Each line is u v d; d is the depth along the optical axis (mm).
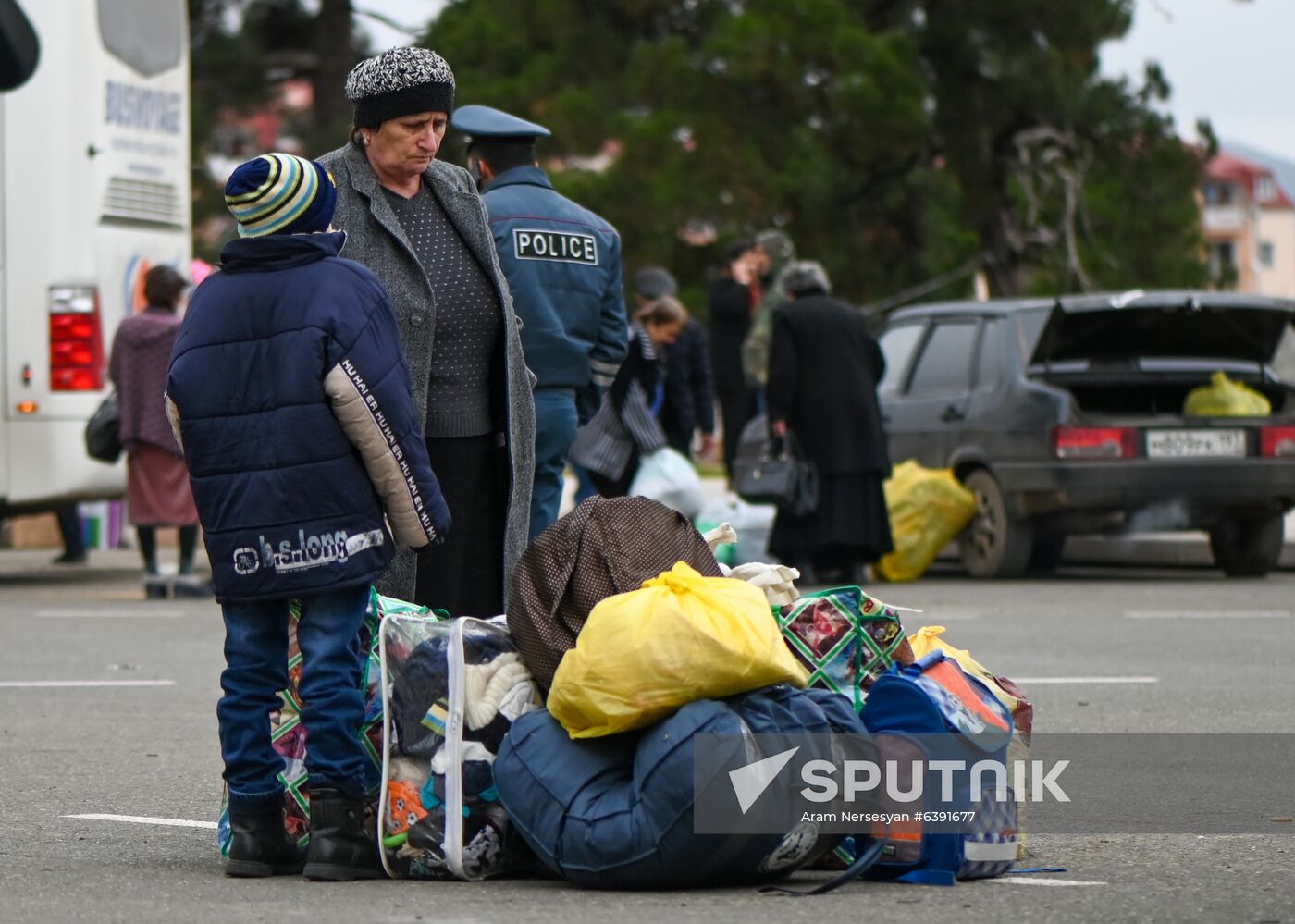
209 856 14469
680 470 33562
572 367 18641
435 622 13703
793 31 81000
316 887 13266
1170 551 41656
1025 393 37062
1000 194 91312
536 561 13898
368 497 13320
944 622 30688
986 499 38094
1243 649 27266
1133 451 36281
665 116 81188
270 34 107250
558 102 82500
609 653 12906
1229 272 94188
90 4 38188
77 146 37812
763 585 14195
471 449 16531
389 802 13500
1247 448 36656
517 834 13531
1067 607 32938
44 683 24469
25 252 37406
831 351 35281
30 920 12180
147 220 39844
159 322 35094
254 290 13391
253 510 13219
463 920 12109
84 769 18406
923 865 13289
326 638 13414
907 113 81375
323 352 13188
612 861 12852
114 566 43812
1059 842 14891
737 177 80812
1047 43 89625
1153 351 37531
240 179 13422
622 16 88750
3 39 23531
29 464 37344
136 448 35344
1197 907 12500
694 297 81125
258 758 13578
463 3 91062
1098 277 89562
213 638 29188
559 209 18797
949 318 39594
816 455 35125
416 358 16047
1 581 39781
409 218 16344
